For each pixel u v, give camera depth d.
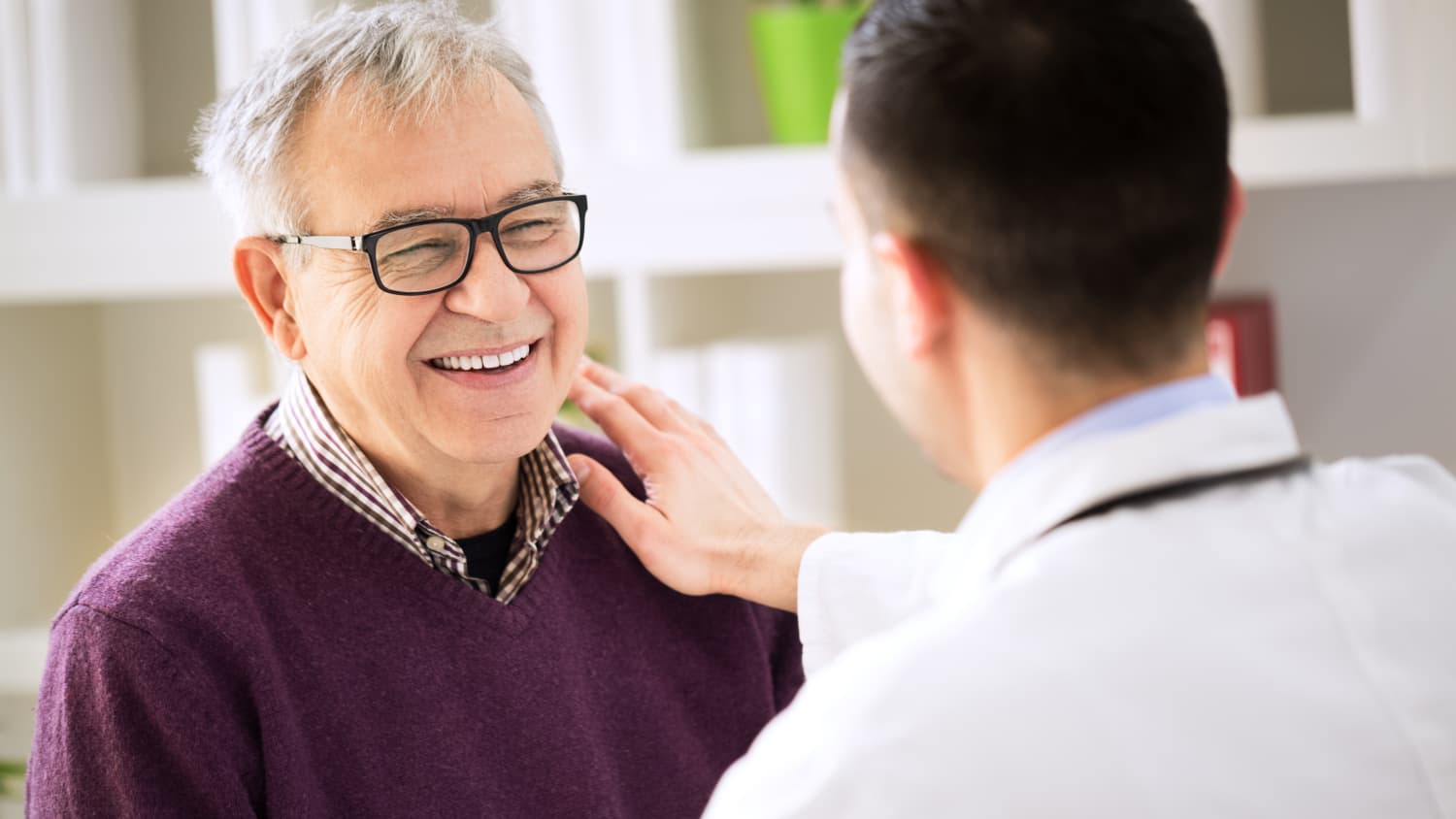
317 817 1.03
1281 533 0.70
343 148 1.00
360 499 1.07
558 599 1.14
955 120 0.71
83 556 2.30
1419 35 1.73
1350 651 0.66
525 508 1.14
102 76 2.06
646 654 1.19
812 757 0.66
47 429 2.21
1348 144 1.76
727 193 1.86
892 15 0.75
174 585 0.99
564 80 1.87
